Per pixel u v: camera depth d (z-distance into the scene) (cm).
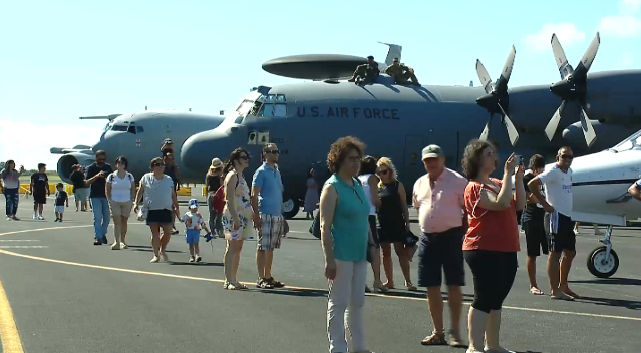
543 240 1115
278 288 1115
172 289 1086
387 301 1021
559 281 1075
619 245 1864
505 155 2702
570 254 1060
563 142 2672
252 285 1141
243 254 1575
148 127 3991
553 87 2312
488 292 695
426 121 2683
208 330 812
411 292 1104
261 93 2662
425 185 799
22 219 2681
